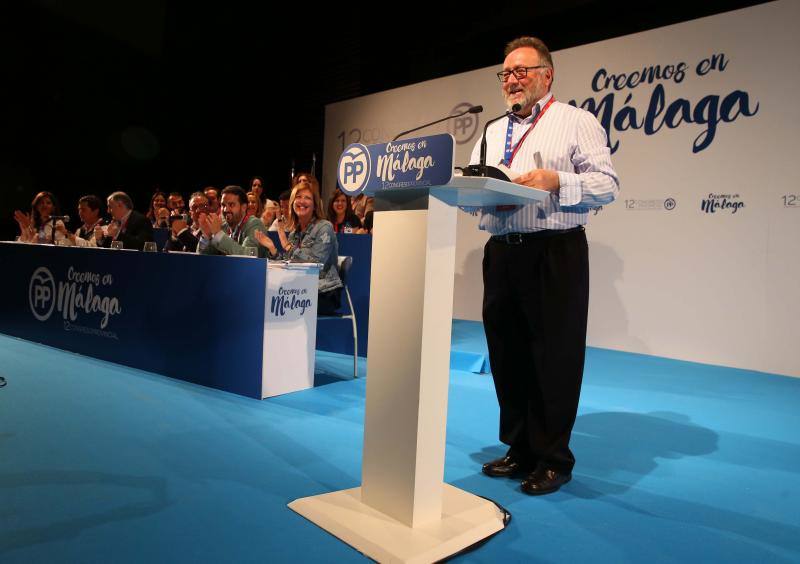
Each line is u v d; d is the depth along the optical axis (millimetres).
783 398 3711
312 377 3395
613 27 6492
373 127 7723
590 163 1876
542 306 1938
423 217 1520
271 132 9633
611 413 3158
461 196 1650
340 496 1781
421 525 1607
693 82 5020
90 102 8383
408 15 8031
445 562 1506
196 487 1923
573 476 2180
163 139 9148
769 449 2619
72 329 4113
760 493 2092
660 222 5203
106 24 7941
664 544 1668
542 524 1757
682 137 5078
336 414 2857
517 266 1977
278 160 9641
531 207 1898
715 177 4906
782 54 4574
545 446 2000
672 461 2406
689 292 5047
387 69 8359
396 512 1629
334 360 4281
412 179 1460
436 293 1556
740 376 4426
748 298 4742
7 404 2775
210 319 3299
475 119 6590
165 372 3529
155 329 3582
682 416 3146
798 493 2104
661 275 5199
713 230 4918
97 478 1962
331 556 1506
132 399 2977
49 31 7828
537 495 1975
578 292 1929
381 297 1646
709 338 4934
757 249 4695
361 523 1614
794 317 4531
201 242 3834
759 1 5590
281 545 1556
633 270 5359
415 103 7191
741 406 3438
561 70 5844
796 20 4508
